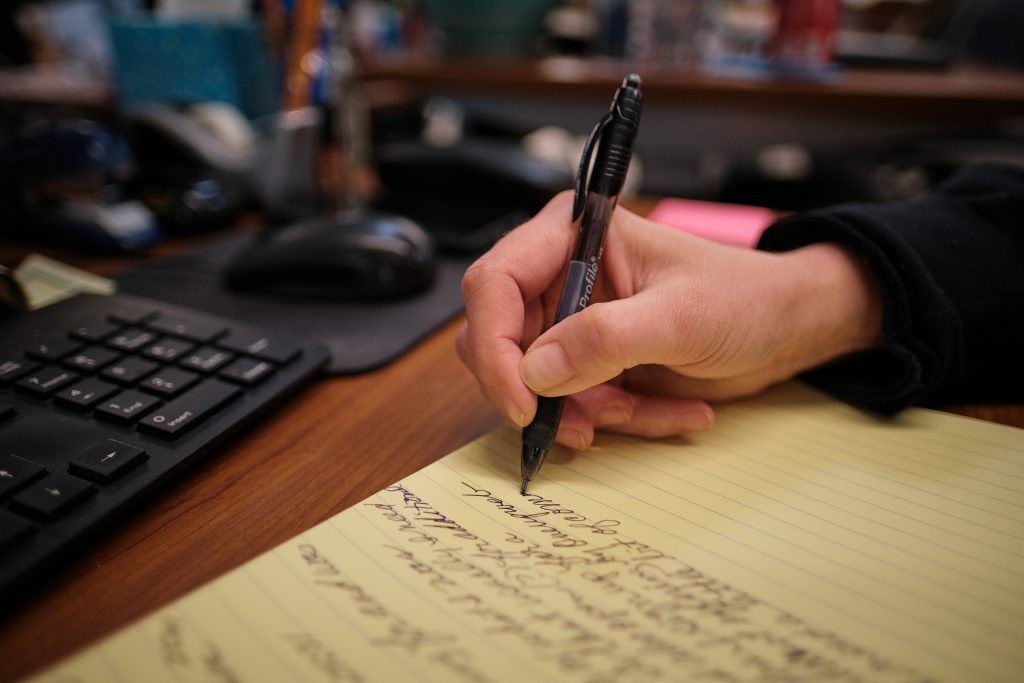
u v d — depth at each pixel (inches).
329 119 30.7
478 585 9.7
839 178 37.6
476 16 41.8
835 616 9.3
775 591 9.7
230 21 31.3
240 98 32.1
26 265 22.2
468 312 13.4
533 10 41.8
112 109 33.7
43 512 9.9
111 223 24.3
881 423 14.5
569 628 9.0
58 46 43.6
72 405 12.8
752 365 14.4
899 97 33.2
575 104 42.1
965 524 11.3
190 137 28.0
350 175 30.2
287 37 27.7
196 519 11.1
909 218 15.5
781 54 36.3
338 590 9.5
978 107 32.5
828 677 8.3
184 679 8.0
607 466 12.9
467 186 28.3
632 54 42.8
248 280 20.5
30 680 7.8
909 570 10.2
